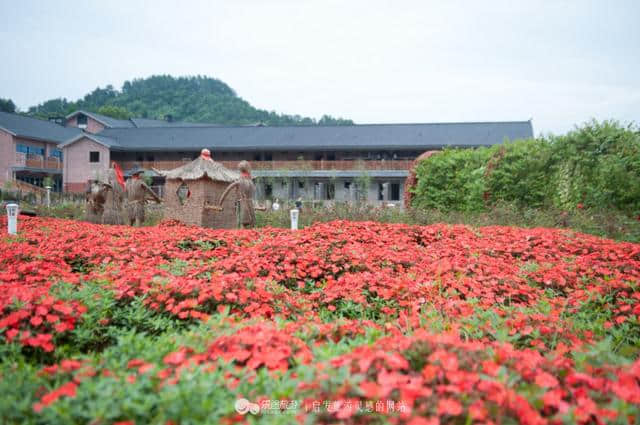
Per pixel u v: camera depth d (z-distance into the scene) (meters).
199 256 6.61
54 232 8.91
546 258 7.13
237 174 12.48
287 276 5.57
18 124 41.72
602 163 12.04
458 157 16.47
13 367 2.79
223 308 3.80
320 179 37.22
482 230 9.50
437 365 2.48
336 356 2.72
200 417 2.22
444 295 4.89
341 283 5.13
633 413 2.22
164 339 3.30
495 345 3.08
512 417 2.12
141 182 12.42
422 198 16.80
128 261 6.35
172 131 41.47
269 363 2.69
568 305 4.86
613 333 4.10
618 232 9.91
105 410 2.20
